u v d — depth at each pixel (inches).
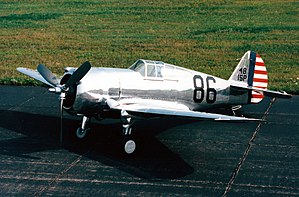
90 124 2449.6
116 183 1781.5
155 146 2172.7
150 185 1768.0
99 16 6461.6
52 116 2603.3
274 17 6353.3
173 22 6117.1
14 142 2190.0
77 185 1759.4
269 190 1747.0
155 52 4559.5
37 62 4099.4
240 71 2650.1
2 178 1806.1
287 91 3208.7
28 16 6407.5
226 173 1888.5
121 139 2212.1
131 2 7431.1
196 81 2385.6
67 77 2196.1
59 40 5088.6
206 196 1688.0
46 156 2030.0
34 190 1713.8
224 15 6520.7
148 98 2246.6
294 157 2068.2
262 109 2797.7
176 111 2034.9
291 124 2522.1
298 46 4842.5
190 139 2273.6
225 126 2472.9
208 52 4586.6
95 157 2032.5
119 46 4817.9
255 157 2062.0
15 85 3282.5
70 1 7500.0
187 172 1891.0
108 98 2134.6
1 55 4360.2
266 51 4648.1
